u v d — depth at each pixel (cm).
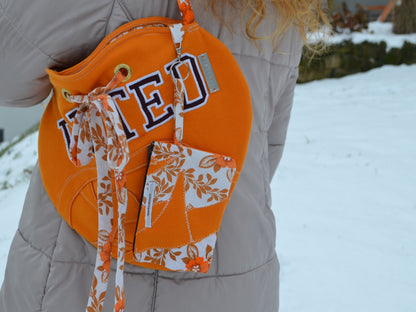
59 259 101
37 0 84
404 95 916
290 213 428
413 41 1171
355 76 1152
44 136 97
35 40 87
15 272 107
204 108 91
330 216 423
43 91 99
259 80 102
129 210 92
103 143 90
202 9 94
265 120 109
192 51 88
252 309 105
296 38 107
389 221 415
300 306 295
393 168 541
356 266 341
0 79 93
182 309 99
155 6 90
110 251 90
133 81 87
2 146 1091
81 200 94
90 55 85
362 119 761
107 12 87
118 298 85
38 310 103
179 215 92
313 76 1167
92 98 84
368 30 1336
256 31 98
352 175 523
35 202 104
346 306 296
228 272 101
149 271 99
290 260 347
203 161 90
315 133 694
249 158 104
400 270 337
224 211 100
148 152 88
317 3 102
